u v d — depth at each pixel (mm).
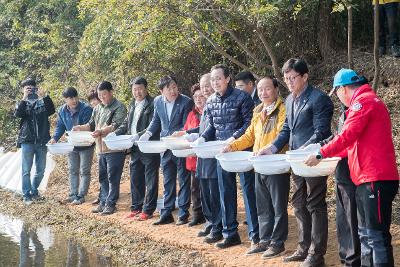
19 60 16656
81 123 9586
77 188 9820
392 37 10727
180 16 8562
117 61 11500
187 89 11781
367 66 10805
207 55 11258
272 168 5836
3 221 9195
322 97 5734
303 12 10664
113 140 8047
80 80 13922
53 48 14969
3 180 11547
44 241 8016
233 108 6648
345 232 5738
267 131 6258
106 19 10125
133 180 8445
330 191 8148
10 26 17000
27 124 10109
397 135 9500
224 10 8180
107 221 8547
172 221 8078
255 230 6625
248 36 10805
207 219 7270
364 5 11398
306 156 5453
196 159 7555
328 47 11367
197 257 6691
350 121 5070
